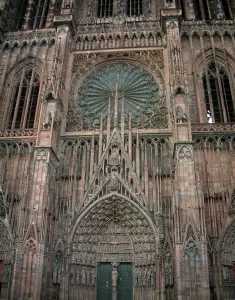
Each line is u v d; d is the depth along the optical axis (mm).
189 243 34062
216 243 36844
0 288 36812
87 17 58125
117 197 40594
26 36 55312
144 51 52000
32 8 61625
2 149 45000
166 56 50875
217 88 48594
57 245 38469
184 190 36688
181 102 42656
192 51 50719
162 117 46312
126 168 42281
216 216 38562
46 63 52125
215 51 51312
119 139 44062
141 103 48531
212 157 42125
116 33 53812
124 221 41094
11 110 50188
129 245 40281
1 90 50531
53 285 36781
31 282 33688
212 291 34906
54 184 41406
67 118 47031
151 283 37031
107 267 40000
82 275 38531
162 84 49281
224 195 39406
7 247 38375
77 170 43344
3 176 42406
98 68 52094
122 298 38219
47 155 40219
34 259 34688
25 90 51906
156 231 38438
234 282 35562
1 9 56000
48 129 42375
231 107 47281
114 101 48906
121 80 50844
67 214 40062
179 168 38000
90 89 50406
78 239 39719
